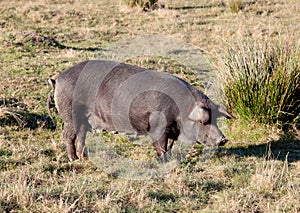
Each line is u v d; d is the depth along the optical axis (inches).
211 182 425.1
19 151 478.0
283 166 466.3
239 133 548.1
